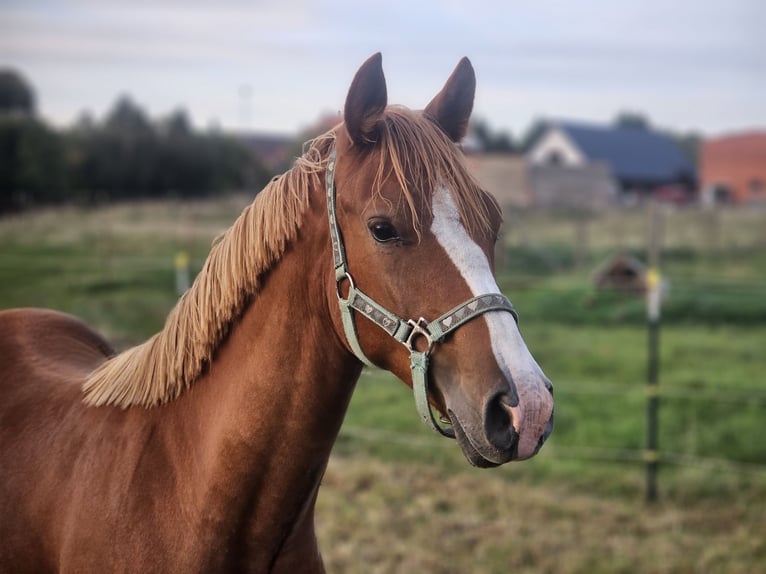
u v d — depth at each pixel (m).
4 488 1.96
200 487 1.77
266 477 1.77
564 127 48.75
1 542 1.93
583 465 5.44
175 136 26.73
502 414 1.50
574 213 21.80
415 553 4.12
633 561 4.12
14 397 2.14
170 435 1.86
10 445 2.01
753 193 44.31
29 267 11.34
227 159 27.52
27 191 21.72
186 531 1.77
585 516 4.66
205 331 1.83
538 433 1.47
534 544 4.25
